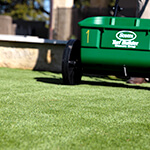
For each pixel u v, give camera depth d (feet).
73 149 6.20
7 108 9.71
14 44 24.49
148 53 13.83
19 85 14.65
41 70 24.56
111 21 14.74
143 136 7.35
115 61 14.35
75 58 15.89
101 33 14.25
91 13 44.24
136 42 13.83
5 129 7.45
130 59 14.10
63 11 44.68
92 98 12.05
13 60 24.52
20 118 8.55
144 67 14.25
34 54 24.50
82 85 16.15
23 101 10.89
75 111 9.66
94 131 7.57
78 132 7.43
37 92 12.85
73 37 44.62
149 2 18.31
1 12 101.40
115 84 17.85
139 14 18.69
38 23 72.23
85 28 14.35
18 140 6.66
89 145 6.49
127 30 13.85
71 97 12.05
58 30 44.88
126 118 9.07
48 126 7.85
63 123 8.19
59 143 6.56
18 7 99.45
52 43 24.20
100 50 14.35
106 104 11.01
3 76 17.99
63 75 15.24
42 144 6.45
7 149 6.07
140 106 10.97
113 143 6.72
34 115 8.95
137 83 18.74
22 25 71.67
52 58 24.49
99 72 15.60
